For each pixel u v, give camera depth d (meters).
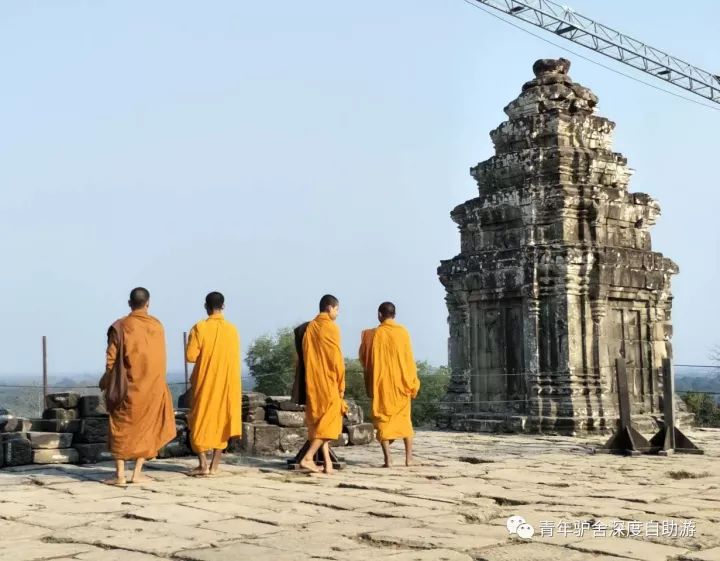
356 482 11.88
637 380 23.44
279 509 9.59
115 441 11.79
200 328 12.88
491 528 8.38
